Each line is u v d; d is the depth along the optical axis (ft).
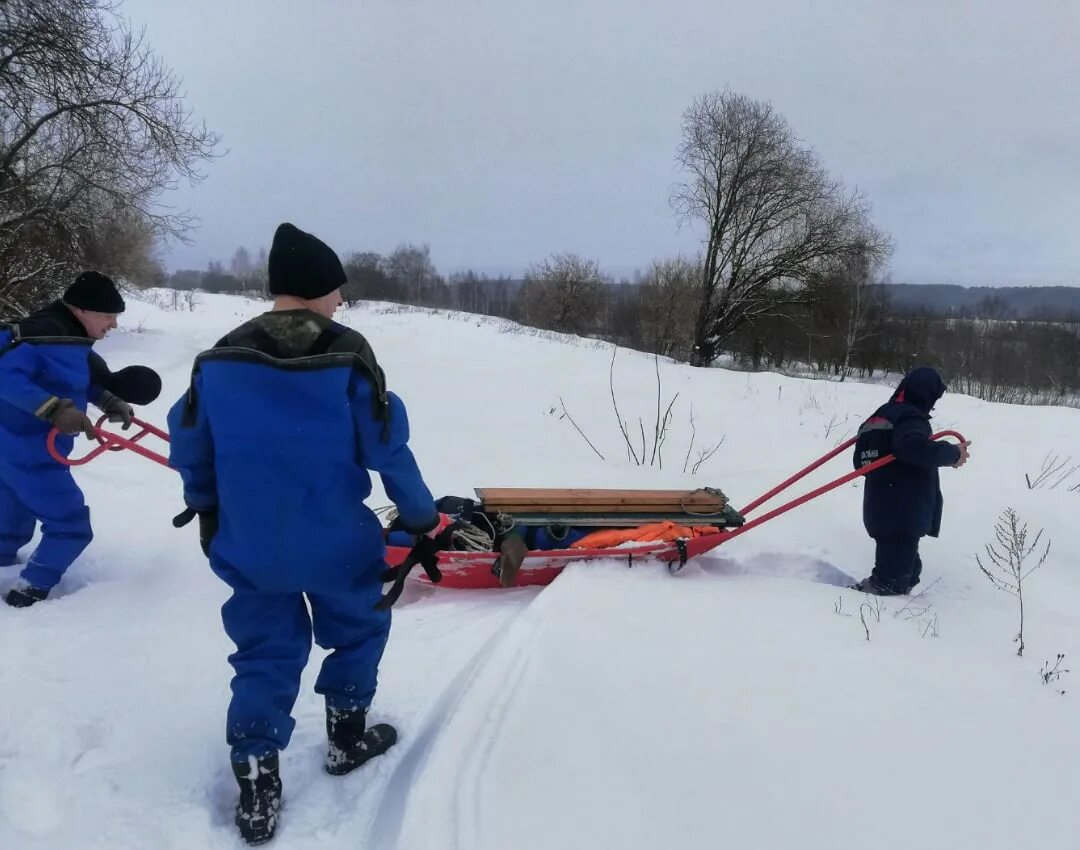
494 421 29.04
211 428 6.70
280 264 6.90
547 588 12.66
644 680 9.62
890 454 13.80
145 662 10.02
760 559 16.05
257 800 6.88
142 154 48.16
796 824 7.02
